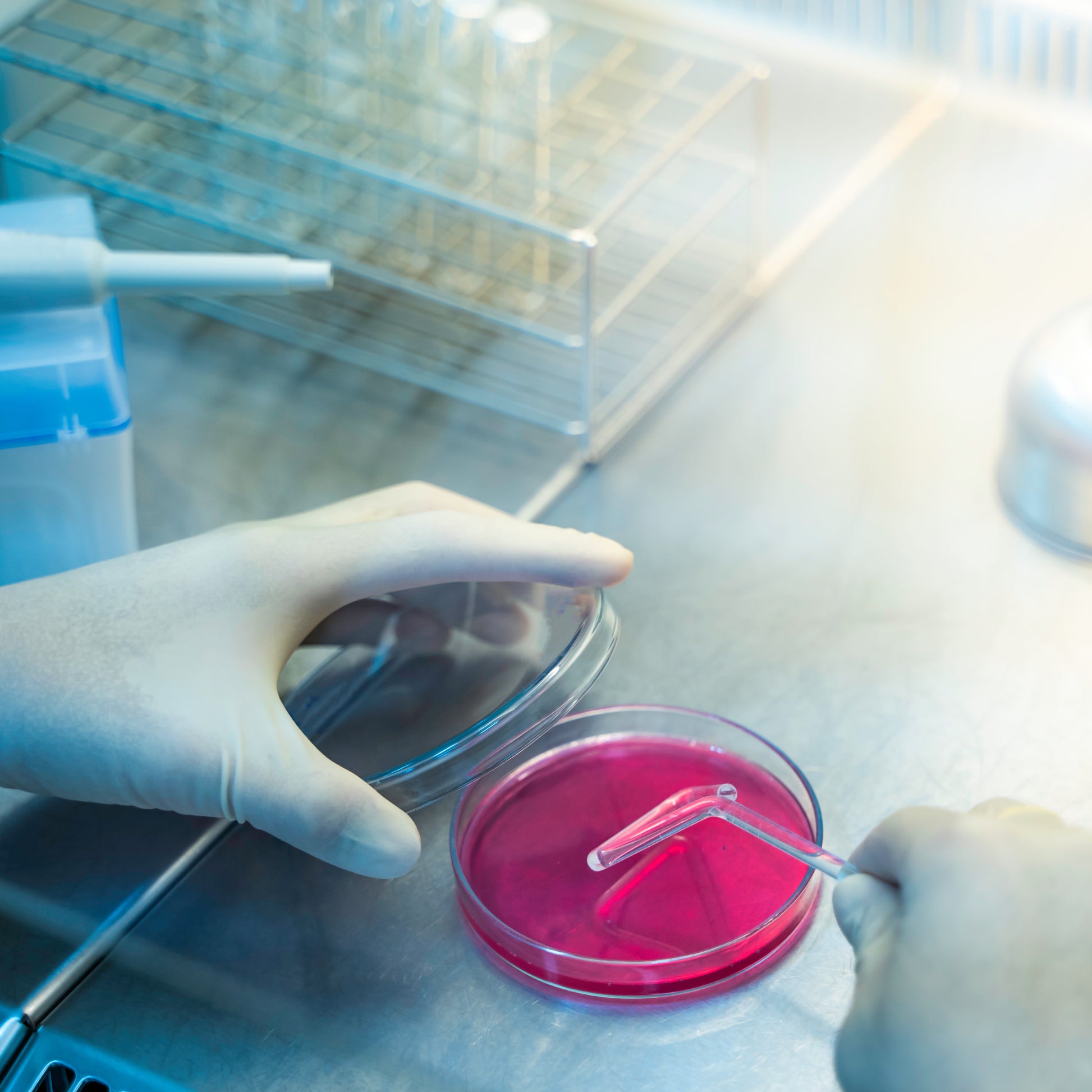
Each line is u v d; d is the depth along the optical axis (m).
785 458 0.84
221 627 0.59
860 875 0.49
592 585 0.63
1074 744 0.64
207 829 0.62
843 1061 0.44
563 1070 0.51
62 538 0.70
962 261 0.99
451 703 0.61
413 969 0.55
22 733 0.56
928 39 1.21
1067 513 0.74
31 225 0.69
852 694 0.68
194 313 1.00
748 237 1.02
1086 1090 0.40
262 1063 0.52
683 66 1.17
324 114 0.93
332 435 0.88
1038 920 0.44
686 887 0.56
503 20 0.93
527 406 0.89
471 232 0.99
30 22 1.03
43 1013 0.55
